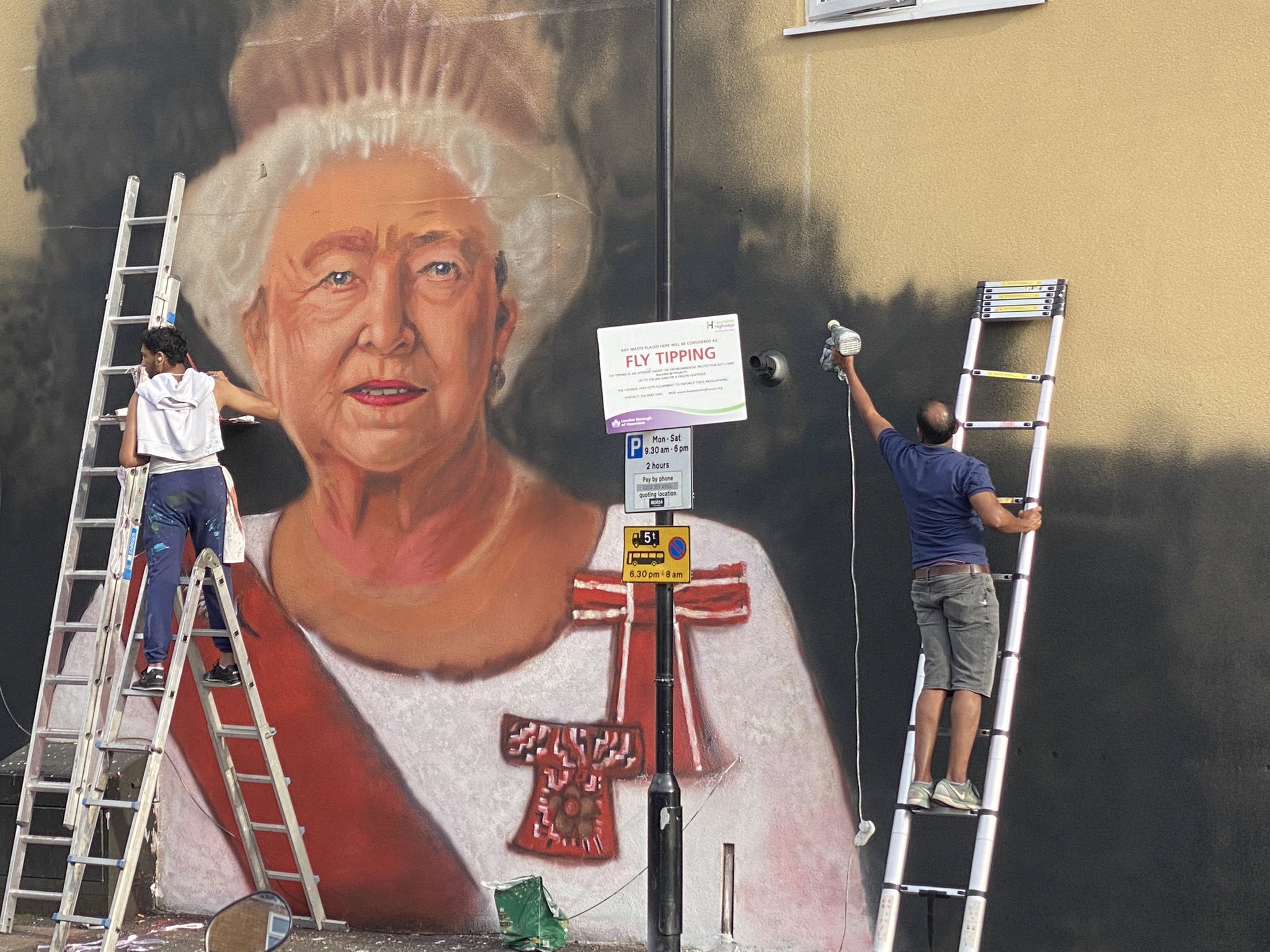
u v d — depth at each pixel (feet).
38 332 26.16
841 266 21.95
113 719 21.52
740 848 21.85
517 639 23.30
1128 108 20.63
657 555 19.58
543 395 23.45
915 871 20.88
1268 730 19.53
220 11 25.53
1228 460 19.99
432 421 23.98
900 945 20.85
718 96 22.76
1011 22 21.25
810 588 21.83
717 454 22.49
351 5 24.81
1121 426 20.45
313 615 24.35
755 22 22.61
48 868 24.18
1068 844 20.24
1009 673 18.65
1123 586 20.30
